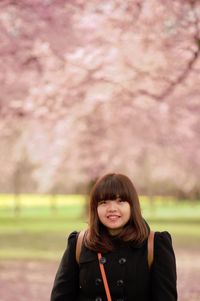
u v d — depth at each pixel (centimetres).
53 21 1873
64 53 1931
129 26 2008
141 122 2227
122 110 2188
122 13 1981
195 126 2241
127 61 2077
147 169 3894
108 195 425
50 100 2098
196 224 3694
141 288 419
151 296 424
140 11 1953
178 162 3095
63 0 1864
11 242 2592
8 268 1772
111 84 2114
